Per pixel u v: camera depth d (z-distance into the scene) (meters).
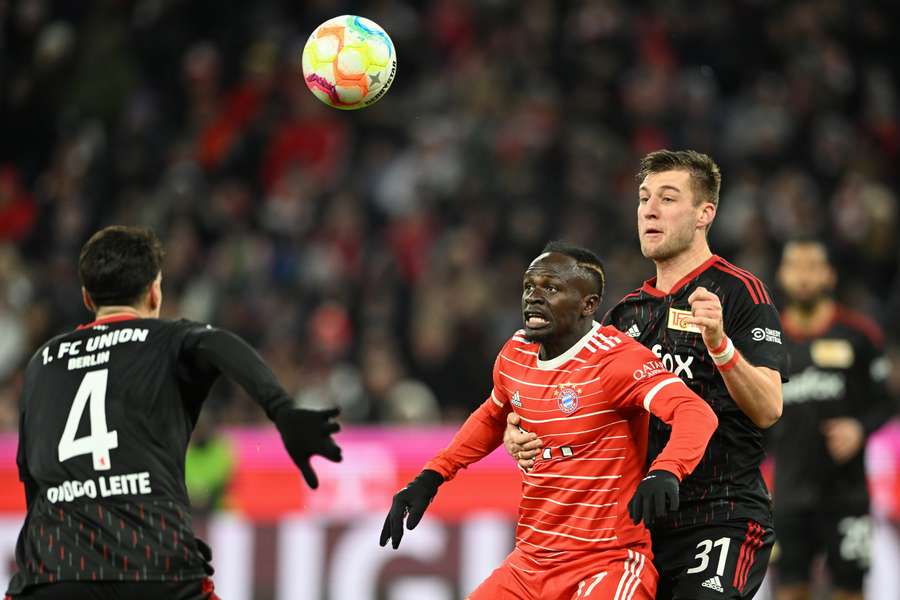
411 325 42.00
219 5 55.12
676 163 17.62
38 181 51.00
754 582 17.12
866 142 52.19
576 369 16.69
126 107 51.97
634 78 51.38
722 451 17.16
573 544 16.66
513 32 53.06
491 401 17.88
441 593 31.00
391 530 17.42
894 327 42.06
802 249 27.59
